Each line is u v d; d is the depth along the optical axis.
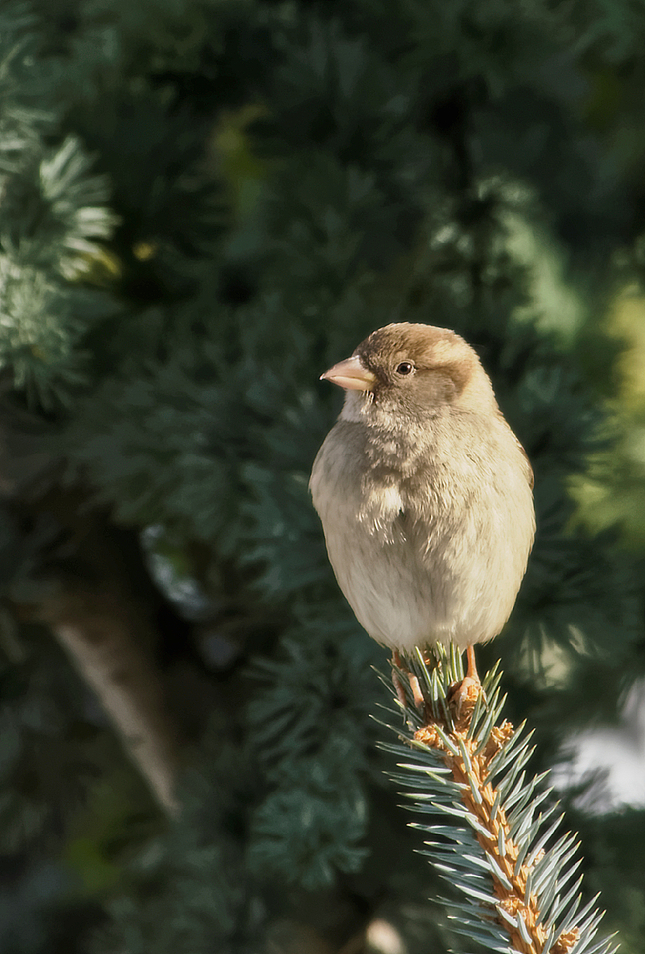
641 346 4.60
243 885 4.50
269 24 4.55
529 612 4.48
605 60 4.59
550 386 4.50
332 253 4.54
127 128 4.54
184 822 4.52
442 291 4.57
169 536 4.56
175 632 4.61
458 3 4.53
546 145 4.62
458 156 4.58
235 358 4.54
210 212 4.56
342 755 4.46
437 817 4.51
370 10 4.56
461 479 4.45
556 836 4.49
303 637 4.49
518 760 4.39
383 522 4.45
